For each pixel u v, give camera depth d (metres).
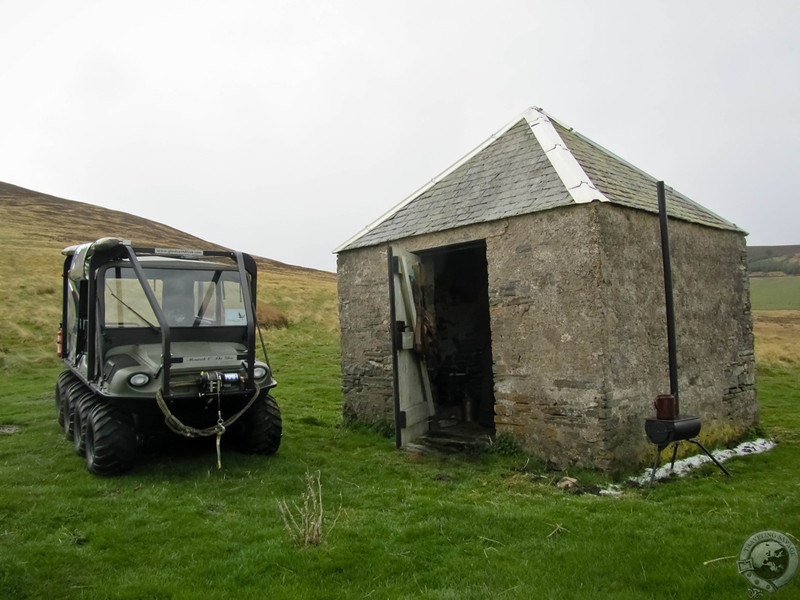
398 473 6.95
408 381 8.52
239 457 7.05
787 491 6.17
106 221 55.12
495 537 4.70
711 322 8.62
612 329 6.71
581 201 6.75
